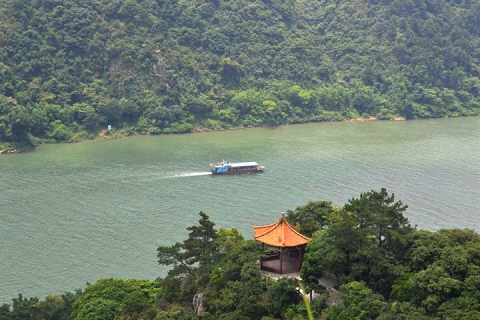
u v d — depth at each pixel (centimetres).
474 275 7000
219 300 7862
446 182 15212
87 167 17125
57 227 12544
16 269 10819
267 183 15488
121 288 8969
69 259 11150
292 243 8194
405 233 8050
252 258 8131
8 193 14625
